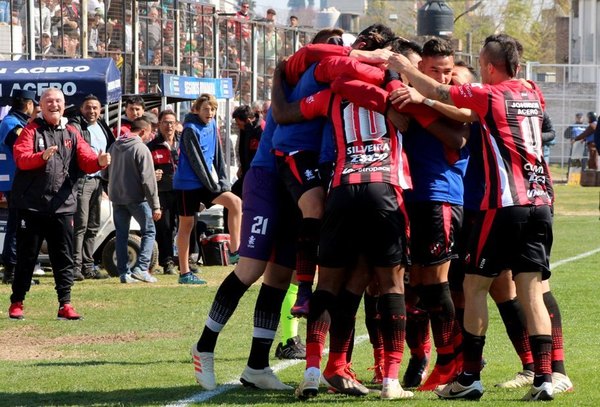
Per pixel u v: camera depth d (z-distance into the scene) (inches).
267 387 584.4
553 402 536.1
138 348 743.7
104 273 1213.7
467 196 591.8
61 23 1596.9
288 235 582.2
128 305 966.4
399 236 538.9
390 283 547.5
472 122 561.0
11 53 1505.9
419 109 543.5
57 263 882.8
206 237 1327.5
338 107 545.3
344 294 555.2
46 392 579.2
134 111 1268.5
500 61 549.6
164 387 592.4
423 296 574.9
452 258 581.3
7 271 1125.7
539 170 545.0
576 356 684.1
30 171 867.4
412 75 543.5
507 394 564.4
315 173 558.9
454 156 565.3
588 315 876.6
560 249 1450.5
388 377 548.4
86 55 1647.4
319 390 578.9
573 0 4552.2
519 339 589.3
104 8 1721.2
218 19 2055.9
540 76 4483.3
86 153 879.7
